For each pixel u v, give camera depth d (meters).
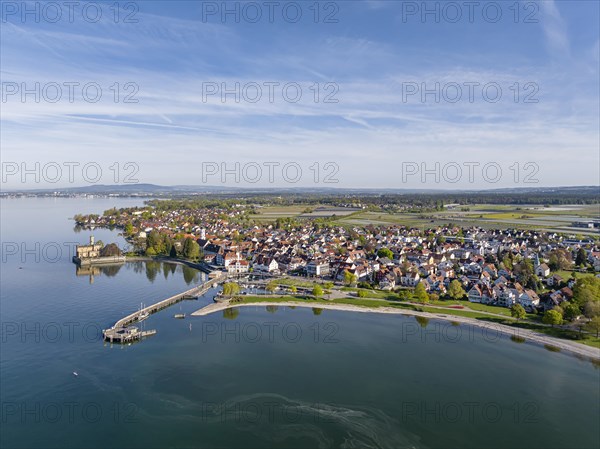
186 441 90.81
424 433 93.88
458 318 169.62
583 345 140.50
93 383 114.38
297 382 116.44
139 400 106.38
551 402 106.69
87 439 91.06
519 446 89.38
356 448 88.81
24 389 110.50
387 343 144.50
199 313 175.62
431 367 126.19
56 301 186.38
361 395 109.75
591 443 90.25
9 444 89.12
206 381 116.62
